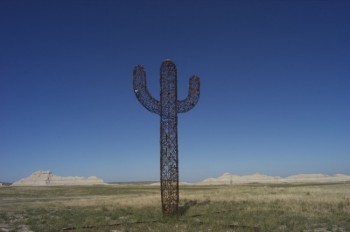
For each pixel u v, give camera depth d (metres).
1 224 29.25
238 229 24.52
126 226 26.72
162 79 31.67
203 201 42.78
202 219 29.27
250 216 30.11
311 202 38.03
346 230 24.05
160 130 31.47
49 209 40.47
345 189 63.09
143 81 31.06
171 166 31.19
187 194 56.28
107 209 37.75
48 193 76.44
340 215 29.97
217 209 35.16
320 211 32.22
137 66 30.95
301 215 30.02
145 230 25.09
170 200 31.00
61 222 29.14
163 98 31.53
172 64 31.80
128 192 79.81
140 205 40.16
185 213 32.81
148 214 32.59
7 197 66.12
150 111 31.36
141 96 30.94
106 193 77.50
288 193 52.22
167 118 31.47
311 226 25.45
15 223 29.66
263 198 43.44
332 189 63.25
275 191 57.38
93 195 71.31
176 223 27.81
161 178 31.19
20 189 85.31
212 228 25.23
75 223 28.69
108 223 28.55
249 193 54.34
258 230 24.19
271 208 34.72
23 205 46.47
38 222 29.59
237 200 42.59
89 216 32.72
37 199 60.75
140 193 74.94
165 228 25.56
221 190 66.88
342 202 37.72
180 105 31.91
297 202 38.44
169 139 31.34
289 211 32.44
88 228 26.33
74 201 51.47
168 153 31.25
